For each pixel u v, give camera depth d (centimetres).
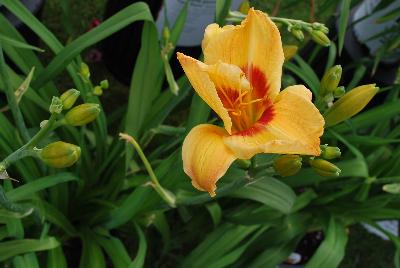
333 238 85
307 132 49
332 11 113
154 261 100
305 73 94
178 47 107
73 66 81
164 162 76
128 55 111
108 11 112
